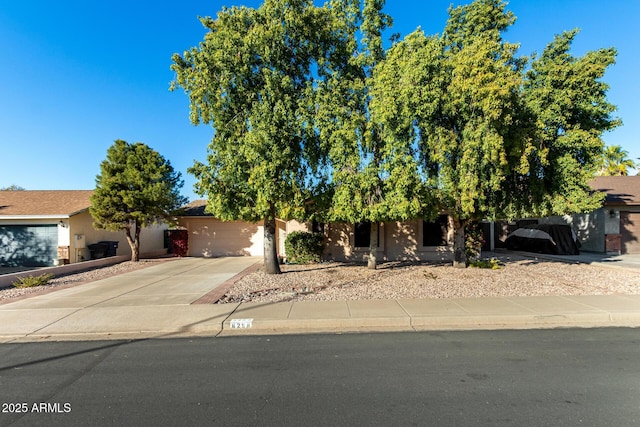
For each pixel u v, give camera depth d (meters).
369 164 10.91
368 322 7.09
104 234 19.91
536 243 20.03
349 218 11.12
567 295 8.95
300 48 11.47
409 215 10.70
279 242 19.50
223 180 11.20
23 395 4.29
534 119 11.49
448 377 4.59
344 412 3.76
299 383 4.49
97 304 8.74
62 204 18.81
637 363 5.00
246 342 6.18
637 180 22.92
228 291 10.12
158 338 6.52
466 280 11.04
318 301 8.65
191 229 21.48
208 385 4.48
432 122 10.69
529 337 6.19
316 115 10.89
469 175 10.53
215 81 10.74
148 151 17.52
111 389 4.41
